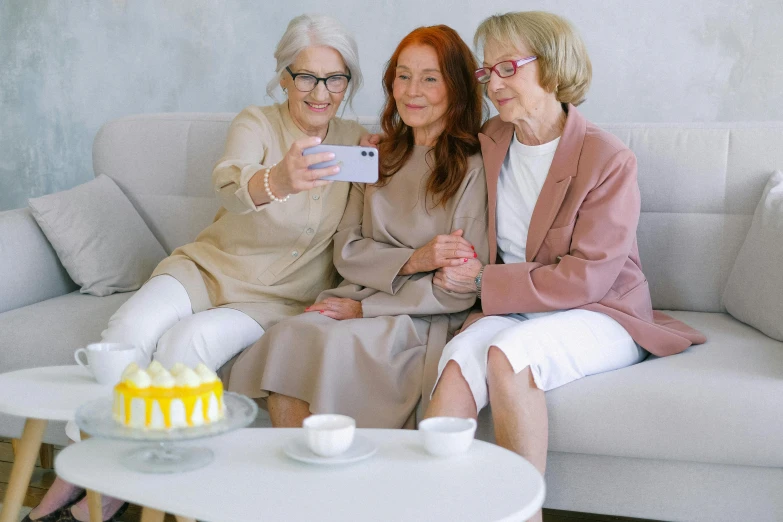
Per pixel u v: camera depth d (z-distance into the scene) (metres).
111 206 2.61
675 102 3.12
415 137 2.26
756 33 3.01
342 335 1.94
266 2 3.44
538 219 2.08
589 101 3.19
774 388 1.73
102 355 1.54
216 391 1.32
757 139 2.30
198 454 1.33
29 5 3.76
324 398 1.88
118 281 2.53
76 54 3.74
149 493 1.18
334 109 2.28
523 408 1.73
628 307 2.03
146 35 3.62
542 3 3.17
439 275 2.10
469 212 2.15
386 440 1.40
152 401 1.26
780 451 1.70
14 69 3.83
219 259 2.27
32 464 1.58
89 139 3.80
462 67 2.20
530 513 1.15
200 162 2.65
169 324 2.07
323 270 2.31
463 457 1.32
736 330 2.15
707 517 1.79
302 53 2.20
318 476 1.25
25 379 1.59
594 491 1.84
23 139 3.89
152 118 2.74
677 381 1.78
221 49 3.53
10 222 2.48
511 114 2.09
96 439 1.40
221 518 1.11
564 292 1.98
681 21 3.07
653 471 1.80
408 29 3.29
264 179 1.93
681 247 2.35
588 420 1.78
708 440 1.73
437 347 2.00
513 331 1.80
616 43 3.13
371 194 2.25
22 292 2.43
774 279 2.06
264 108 2.35
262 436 1.42
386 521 1.10
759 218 2.21
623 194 2.02
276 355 1.95
